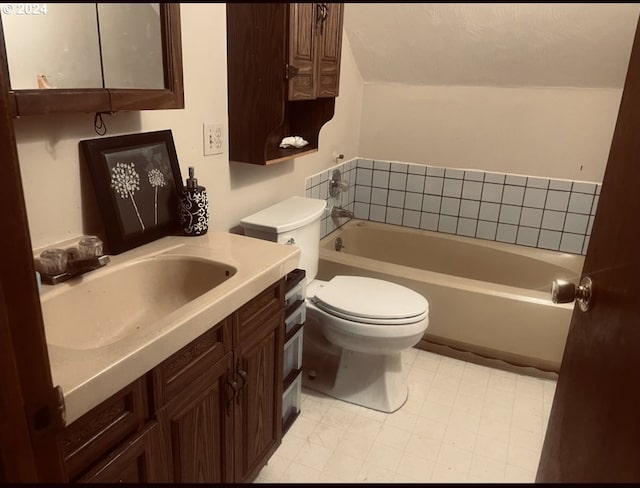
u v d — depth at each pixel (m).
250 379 1.46
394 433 1.99
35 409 0.54
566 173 2.84
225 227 1.98
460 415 2.12
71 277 1.20
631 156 0.89
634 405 0.75
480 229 3.14
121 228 1.40
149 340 0.99
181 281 1.48
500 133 2.92
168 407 1.11
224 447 1.38
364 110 3.23
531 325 2.36
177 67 1.38
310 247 2.14
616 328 0.85
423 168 3.18
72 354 0.92
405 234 3.27
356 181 3.40
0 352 0.49
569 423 1.03
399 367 2.16
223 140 1.87
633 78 0.92
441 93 2.98
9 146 0.49
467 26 2.52
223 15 1.75
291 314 1.81
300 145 2.19
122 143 1.41
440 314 2.53
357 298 2.06
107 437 0.95
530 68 2.65
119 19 1.24
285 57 1.74
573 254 2.93
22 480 0.54
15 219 0.50
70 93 1.08
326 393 2.22
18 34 1.04
